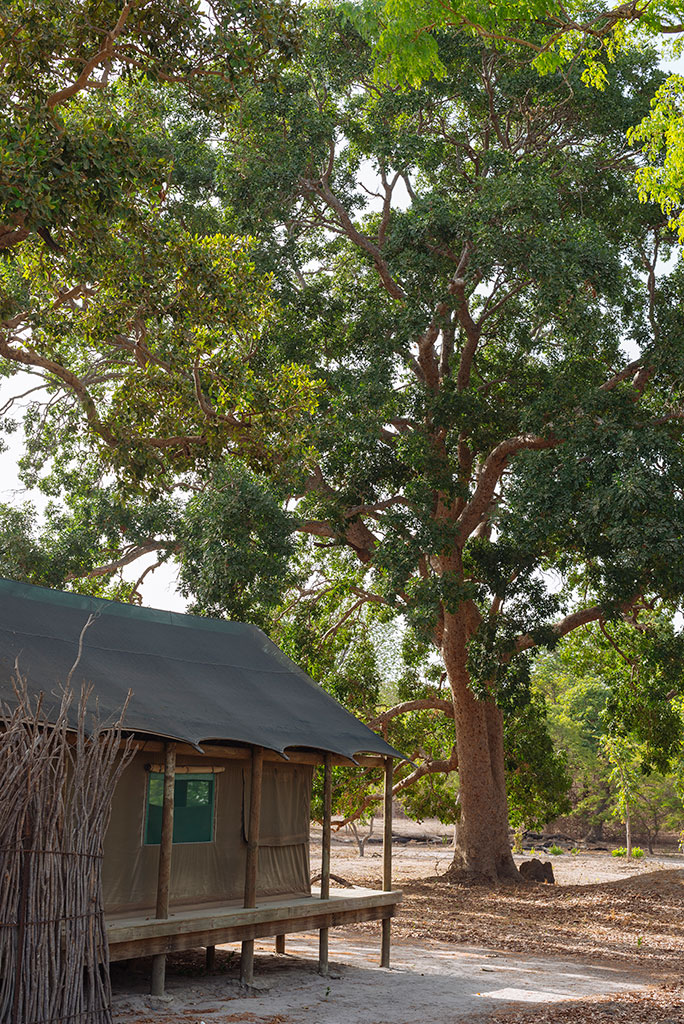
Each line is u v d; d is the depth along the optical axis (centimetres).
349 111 2425
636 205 2430
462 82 2391
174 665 1166
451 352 2767
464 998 1111
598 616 2627
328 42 2328
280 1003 1017
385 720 3011
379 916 1267
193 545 2227
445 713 3259
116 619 1196
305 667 2931
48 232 1276
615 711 2875
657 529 1922
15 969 733
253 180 2289
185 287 1592
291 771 1237
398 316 2328
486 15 1406
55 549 2491
